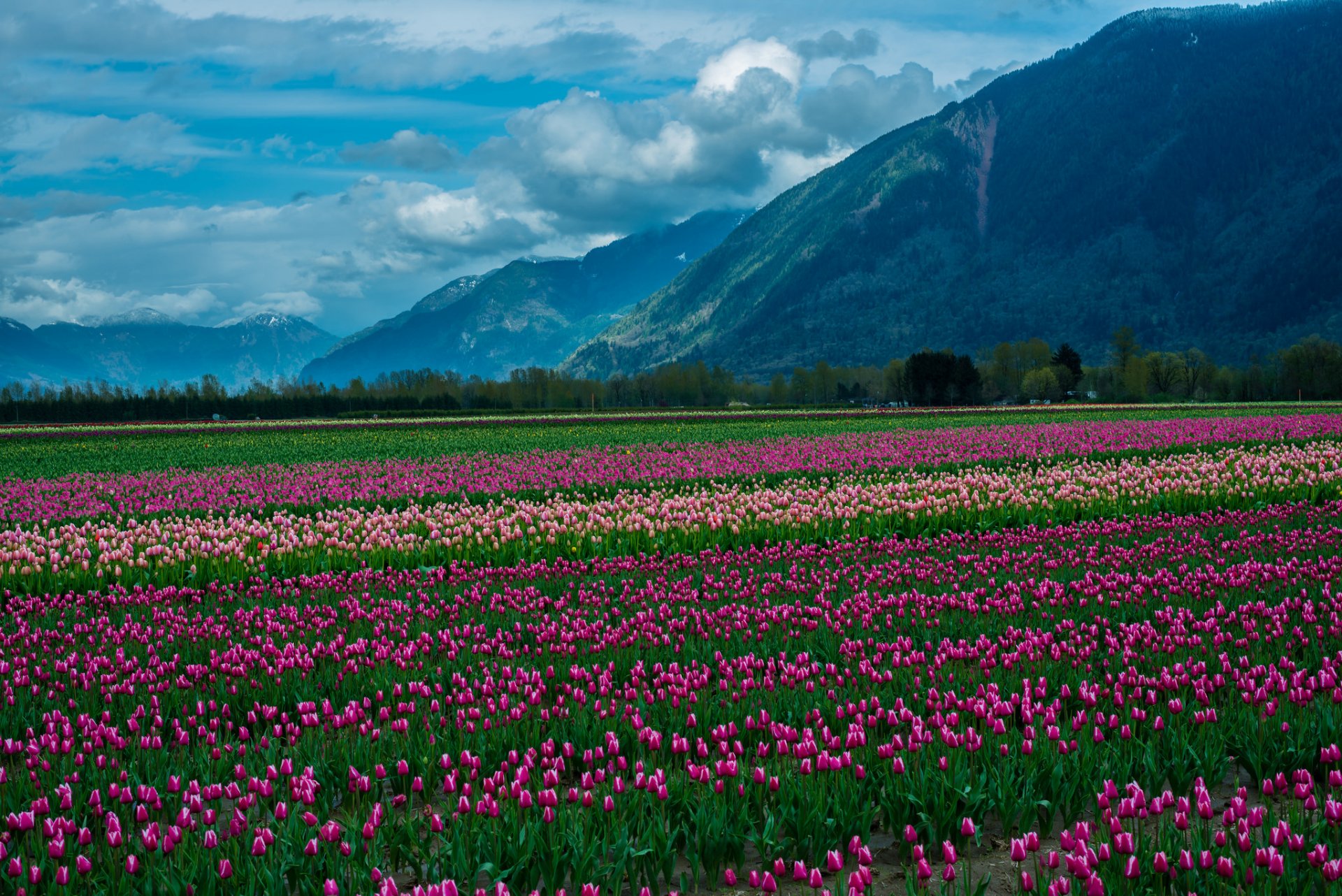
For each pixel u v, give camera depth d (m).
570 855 6.64
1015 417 79.38
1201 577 15.06
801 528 22.09
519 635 13.11
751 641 12.53
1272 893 5.96
